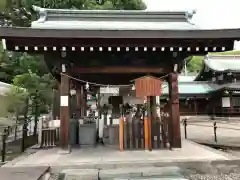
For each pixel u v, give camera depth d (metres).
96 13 9.13
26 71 16.38
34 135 10.94
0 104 10.00
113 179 5.43
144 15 9.17
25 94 10.89
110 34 7.01
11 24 18.38
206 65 36.81
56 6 16.11
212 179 5.72
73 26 8.12
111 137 9.58
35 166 5.97
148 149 7.98
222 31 7.15
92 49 7.40
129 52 8.06
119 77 11.10
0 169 5.78
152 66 8.27
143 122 8.42
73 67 8.12
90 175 5.61
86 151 8.05
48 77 14.16
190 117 33.59
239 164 6.31
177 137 7.96
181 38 7.15
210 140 11.47
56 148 8.84
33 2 15.77
